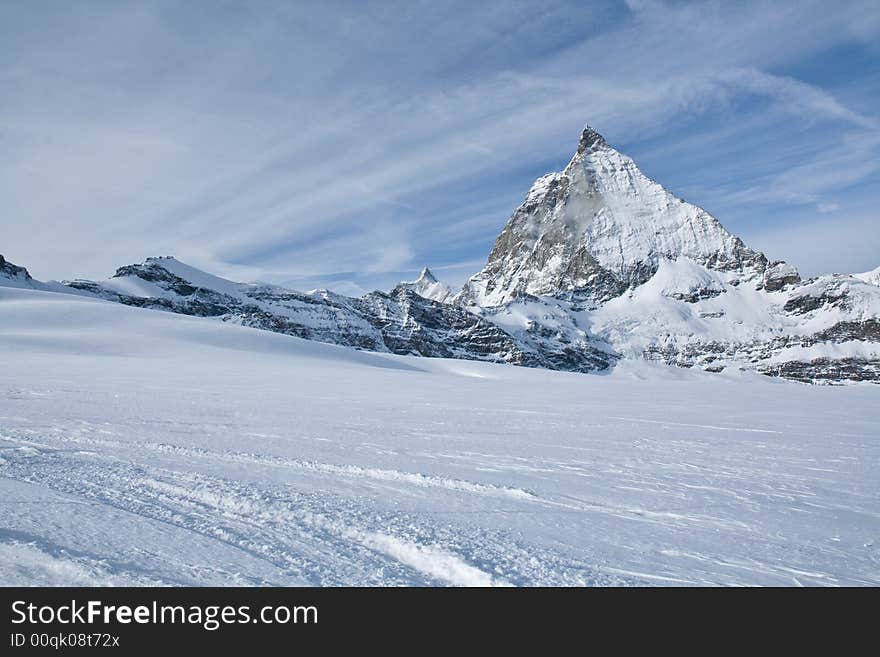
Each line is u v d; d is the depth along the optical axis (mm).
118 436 10875
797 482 8172
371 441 11430
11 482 6734
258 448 10008
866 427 15219
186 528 5258
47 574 4109
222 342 84000
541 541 5285
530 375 92125
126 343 71438
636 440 12430
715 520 6191
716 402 24641
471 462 9344
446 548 4930
